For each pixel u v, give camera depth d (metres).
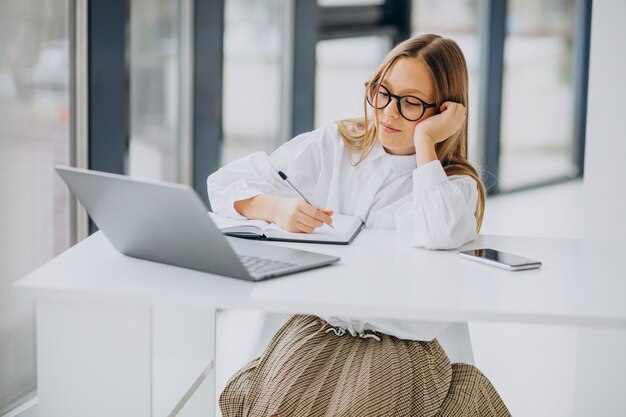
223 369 2.87
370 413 1.50
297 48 4.21
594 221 2.27
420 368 1.60
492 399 1.69
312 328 1.70
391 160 2.06
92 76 2.70
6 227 2.35
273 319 2.15
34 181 2.48
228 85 3.78
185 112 3.58
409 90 1.93
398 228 1.83
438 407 1.57
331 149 2.14
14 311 2.42
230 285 1.41
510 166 6.29
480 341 3.29
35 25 2.42
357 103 5.17
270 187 2.06
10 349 2.41
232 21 3.75
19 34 2.35
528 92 6.33
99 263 1.54
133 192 1.44
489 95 5.98
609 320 1.30
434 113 1.95
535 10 6.24
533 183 6.51
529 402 2.66
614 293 1.42
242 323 3.37
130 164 2.97
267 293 1.37
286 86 4.25
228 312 3.50
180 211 1.40
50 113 2.53
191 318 1.75
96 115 2.72
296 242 1.77
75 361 1.47
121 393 1.46
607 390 2.19
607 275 1.55
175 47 3.48
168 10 3.38
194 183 3.63
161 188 1.39
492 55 5.95
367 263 1.60
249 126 3.99
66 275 1.45
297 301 1.33
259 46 3.99
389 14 5.40
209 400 1.97
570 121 6.79
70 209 2.67
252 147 4.04
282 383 1.56
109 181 1.46
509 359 3.09
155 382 1.49
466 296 1.39
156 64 3.34
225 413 1.65
